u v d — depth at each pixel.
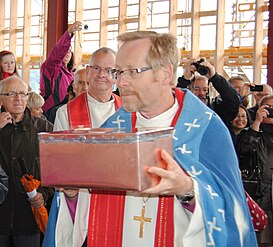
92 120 2.39
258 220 1.80
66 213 1.66
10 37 10.30
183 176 1.21
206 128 1.56
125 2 8.34
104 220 1.62
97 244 1.62
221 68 7.29
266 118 3.28
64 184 1.19
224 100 3.24
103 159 1.14
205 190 1.38
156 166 1.17
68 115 2.41
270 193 3.23
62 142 1.19
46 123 2.82
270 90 4.19
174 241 1.54
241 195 1.49
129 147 1.12
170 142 1.24
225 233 1.40
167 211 1.55
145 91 1.46
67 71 4.51
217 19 7.21
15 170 2.58
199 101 1.63
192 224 1.37
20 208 2.57
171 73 1.49
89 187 1.17
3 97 2.64
